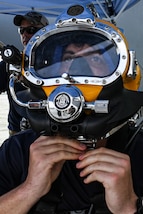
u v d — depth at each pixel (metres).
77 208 1.08
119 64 0.88
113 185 0.91
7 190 1.15
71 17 0.94
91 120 0.83
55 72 0.92
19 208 1.02
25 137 1.20
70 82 0.85
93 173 0.93
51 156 0.96
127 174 0.93
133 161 1.10
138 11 2.87
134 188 1.08
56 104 0.81
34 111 0.88
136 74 0.95
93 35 0.94
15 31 3.72
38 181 0.99
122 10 2.62
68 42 0.94
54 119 0.82
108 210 1.04
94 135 0.84
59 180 1.08
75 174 1.08
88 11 0.96
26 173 1.13
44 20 3.04
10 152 1.19
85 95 0.84
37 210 1.06
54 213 1.06
